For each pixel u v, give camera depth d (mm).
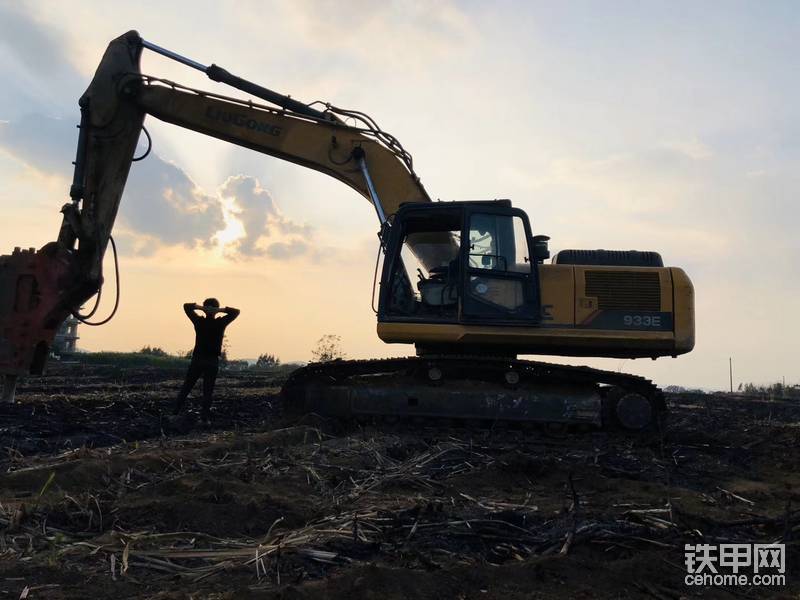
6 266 10953
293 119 11703
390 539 4488
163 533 4473
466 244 9742
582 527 4629
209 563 3994
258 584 3707
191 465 6520
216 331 10586
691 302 9961
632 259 10422
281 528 4777
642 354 10398
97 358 31703
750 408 19859
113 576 3756
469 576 3805
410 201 11312
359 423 10109
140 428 9391
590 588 3789
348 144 11562
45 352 11141
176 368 29281
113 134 11469
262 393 17234
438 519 4957
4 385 11125
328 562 4047
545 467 6902
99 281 11242
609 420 10250
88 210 11219
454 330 9680
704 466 8016
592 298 9844
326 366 10250
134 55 11656
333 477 6266
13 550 4066
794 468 8070
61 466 5852
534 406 9938
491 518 5059
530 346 10125
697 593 3869
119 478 5875
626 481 6730
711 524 5078
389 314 9844
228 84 11562
